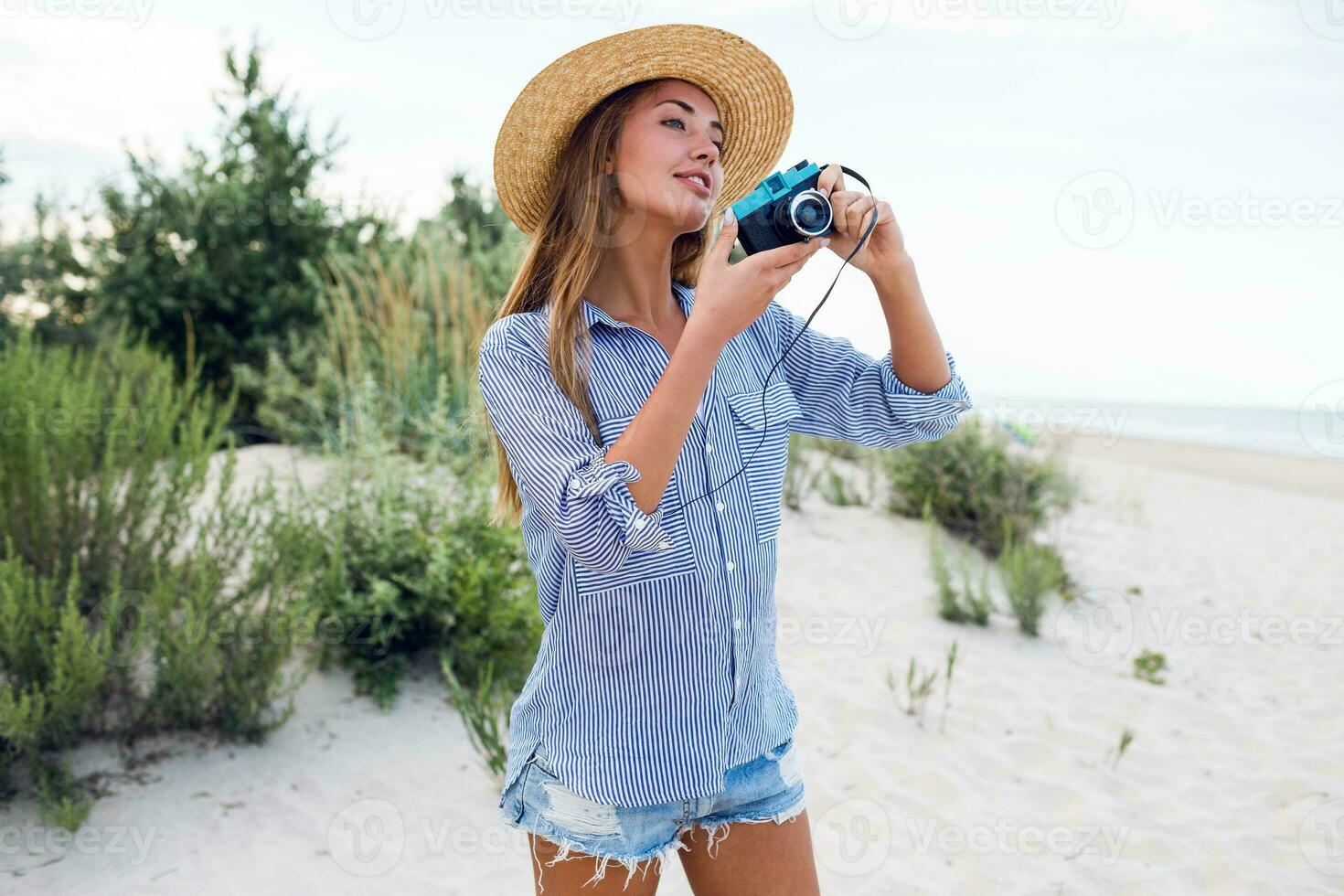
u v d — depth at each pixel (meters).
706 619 1.20
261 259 6.93
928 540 6.08
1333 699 4.11
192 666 2.92
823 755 3.37
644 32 1.29
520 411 1.15
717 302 1.08
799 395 1.52
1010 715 3.80
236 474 5.07
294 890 2.39
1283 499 11.08
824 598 5.07
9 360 3.33
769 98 1.50
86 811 2.52
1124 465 15.31
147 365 4.84
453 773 3.02
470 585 3.47
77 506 3.13
